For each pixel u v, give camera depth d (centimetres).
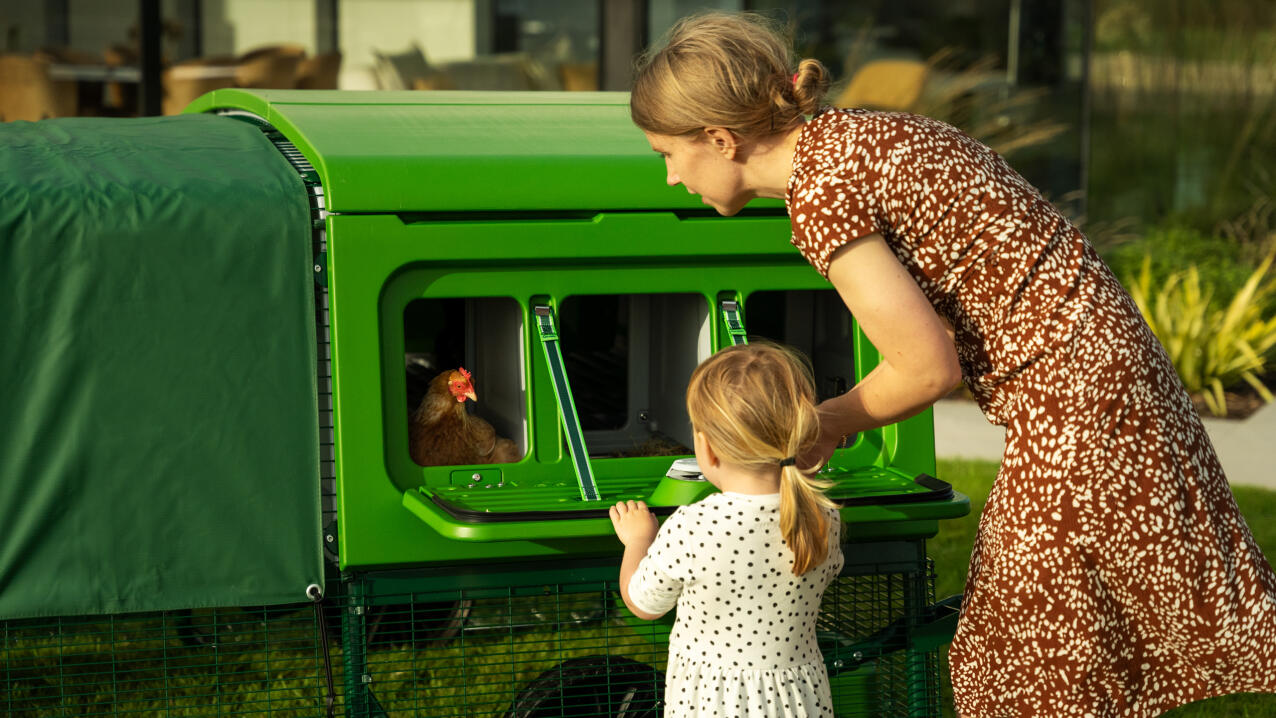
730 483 219
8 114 708
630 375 300
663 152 211
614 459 257
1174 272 828
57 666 294
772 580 216
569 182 245
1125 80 905
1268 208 920
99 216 227
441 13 772
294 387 238
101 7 711
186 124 302
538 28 785
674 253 251
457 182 238
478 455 261
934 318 192
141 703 309
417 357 356
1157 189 918
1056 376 196
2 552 227
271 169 248
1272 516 505
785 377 212
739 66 196
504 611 320
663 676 271
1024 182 204
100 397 229
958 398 750
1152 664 208
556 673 264
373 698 252
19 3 700
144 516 232
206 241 231
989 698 216
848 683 283
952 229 195
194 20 729
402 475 244
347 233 233
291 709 297
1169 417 199
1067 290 196
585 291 250
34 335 225
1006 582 205
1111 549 197
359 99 313
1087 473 195
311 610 300
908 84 844
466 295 244
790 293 304
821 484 217
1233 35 916
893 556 269
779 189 210
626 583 221
